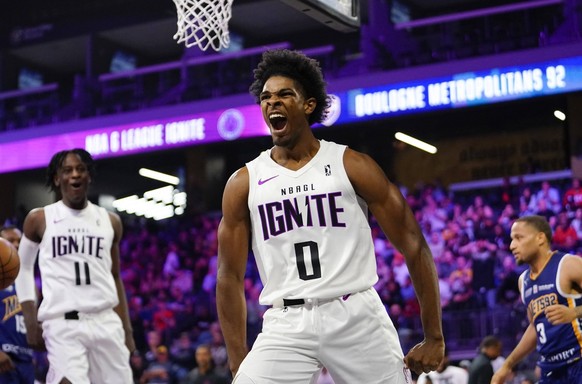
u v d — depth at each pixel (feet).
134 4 82.33
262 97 12.21
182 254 67.05
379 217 12.14
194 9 18.53
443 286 50.31
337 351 11.80
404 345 44.91
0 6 87.35
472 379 28.99
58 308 19.76
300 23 80.79
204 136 66.13
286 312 11.87
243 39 84.02
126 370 20.43
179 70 83.35
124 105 72.02
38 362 47.67
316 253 11.89
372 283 12.09
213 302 57.67
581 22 59.16
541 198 57.06
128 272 65.92
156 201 83.82
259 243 12.25
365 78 62.03
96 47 84.02
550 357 19.42
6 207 79.71
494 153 70.54
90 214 20.58
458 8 75.97
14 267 16.89
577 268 19.10
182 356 45.57
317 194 11.98
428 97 59.93
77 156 20.40
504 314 45.47
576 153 63.87
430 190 63.26
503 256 52.44
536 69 57.11
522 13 71.41
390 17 73.56
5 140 73.05
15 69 88.12
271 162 12.36
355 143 73.82
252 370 11.65
